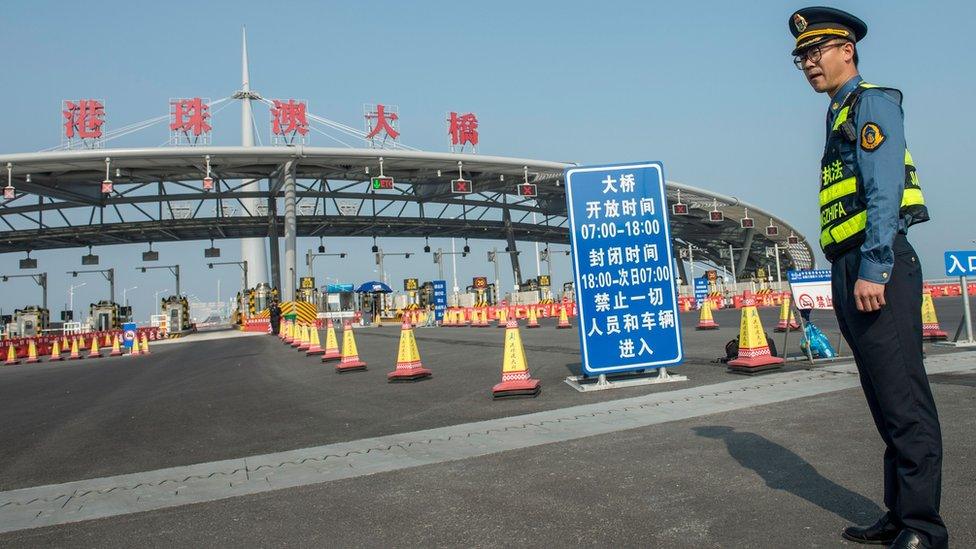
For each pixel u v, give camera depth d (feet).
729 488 11.68
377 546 10.31
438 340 68.90
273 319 131.64
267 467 16.53
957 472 11.51
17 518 13.41
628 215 26.73
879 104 8.04
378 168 154.30
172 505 13.66
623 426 18.12
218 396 33.17
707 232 248.11
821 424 16.29
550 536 10.12
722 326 65.82
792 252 295.89
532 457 15.38
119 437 23.22
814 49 8.78
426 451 17.01
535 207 216.74
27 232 172.55
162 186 169.07
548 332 70.54
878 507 10.13
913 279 8.09
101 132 130.11
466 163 152.05
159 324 213.25
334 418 23.94
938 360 26.27
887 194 7.73
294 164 145.07
